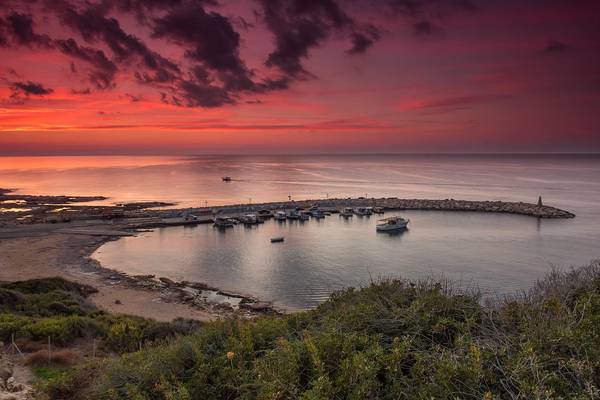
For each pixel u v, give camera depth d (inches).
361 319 269.3
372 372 195.6
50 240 2373.3
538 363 179.2
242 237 2630.4
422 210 3631.9
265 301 1423.5
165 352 289.6
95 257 2068.2
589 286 274.1
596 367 174.1
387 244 2383.1
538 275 1708.9
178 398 221.8
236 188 6008.9
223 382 239.3
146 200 4473.4
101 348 597.9
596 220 3058.6
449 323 243.8
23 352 550.3
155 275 1756.9
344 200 4025.6
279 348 259.0
